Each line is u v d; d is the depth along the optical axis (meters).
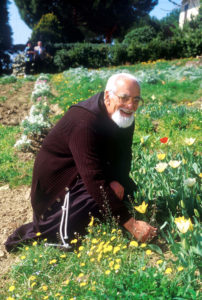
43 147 2.88
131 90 2.51
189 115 6.23
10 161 5.39
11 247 3.09
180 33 21.69
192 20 23.77
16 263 2.79
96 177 2.54
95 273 2.39
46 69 23.08
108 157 2.74
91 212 2.74
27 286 2.47
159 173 3.22
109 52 22.47
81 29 39.84
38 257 2.71
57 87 13.41
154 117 6.61
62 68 22.98
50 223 2.87
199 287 2.19
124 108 2.53
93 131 2.53
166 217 2.97
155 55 21.30
